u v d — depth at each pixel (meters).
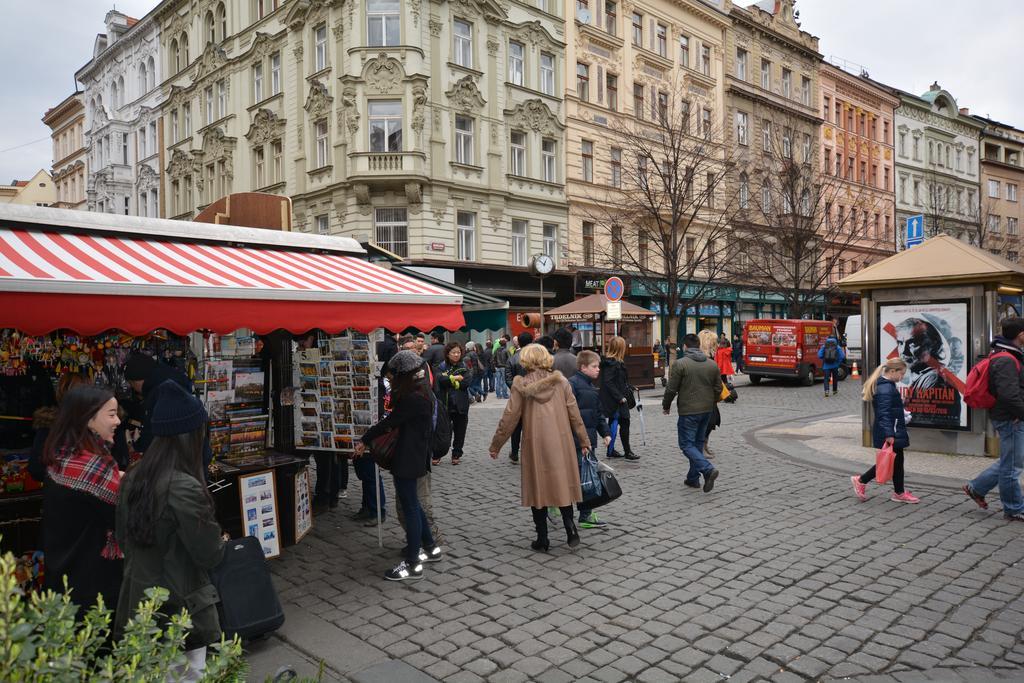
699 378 7.73
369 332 5.87
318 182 25.12
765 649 3.90
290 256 6.52
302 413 6.71
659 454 10.15
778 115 38.91
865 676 3.58
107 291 4.25
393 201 23.59
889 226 48.28
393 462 5.15
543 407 5.66
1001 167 61.66
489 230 25.78
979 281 9.34
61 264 4.48
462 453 10.59
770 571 5.15
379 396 6.90
